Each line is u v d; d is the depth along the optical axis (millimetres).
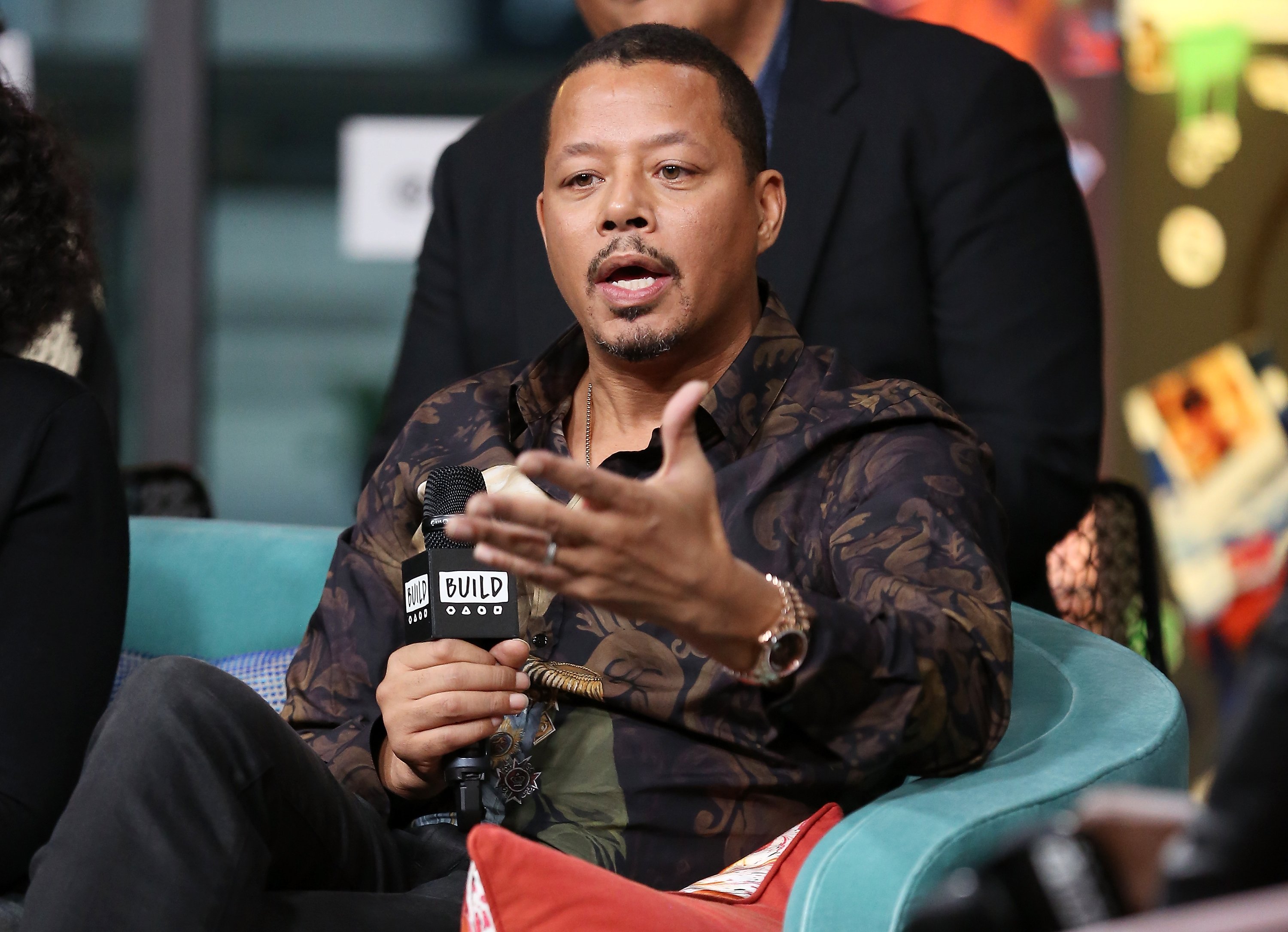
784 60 9188
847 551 5719
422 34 16953
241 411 17297
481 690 5504
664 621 4602
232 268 17297
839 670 4898
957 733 5098
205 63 17156
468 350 9438
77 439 6594
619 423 6547
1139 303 15164
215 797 4836
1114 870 2615
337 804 5543
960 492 5793
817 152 8820
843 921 4348
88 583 6441
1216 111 14922
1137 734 5297
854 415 6090
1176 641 14953
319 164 17188
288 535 8453
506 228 9375
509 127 9617
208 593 8367
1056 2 14812
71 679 6273
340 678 6410
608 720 5871
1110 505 9070
